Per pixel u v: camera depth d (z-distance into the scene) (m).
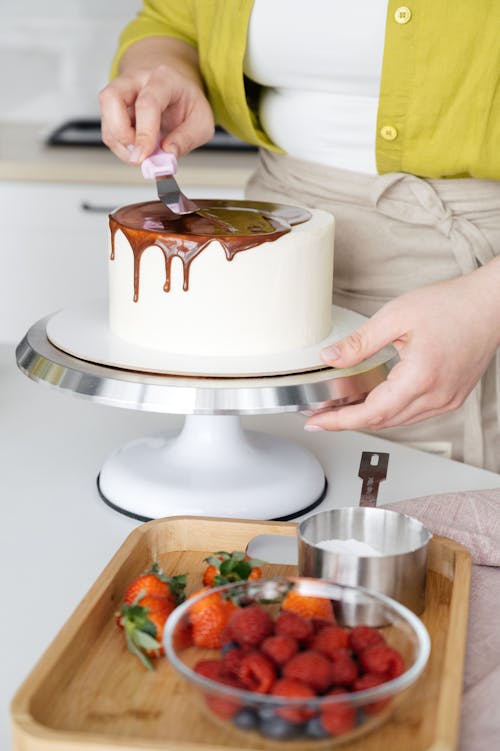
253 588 0.76
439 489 1.13
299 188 1.33
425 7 1.13
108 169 2.41
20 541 0.99
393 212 1.27
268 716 0.63
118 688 0.73
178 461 1.08
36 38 2.92
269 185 1.39
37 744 0.64
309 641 0.69
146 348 1.03
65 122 2.76
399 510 0.99
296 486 1.07
